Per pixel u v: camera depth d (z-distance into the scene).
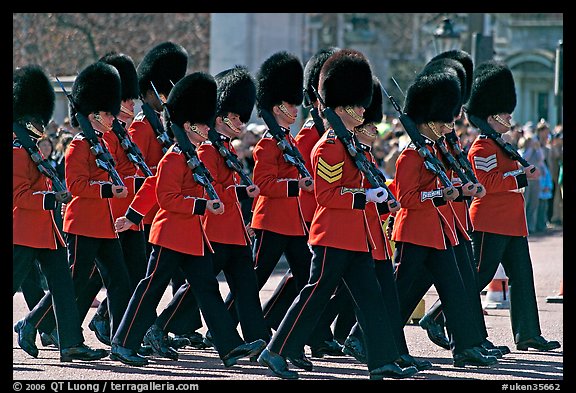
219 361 44.50
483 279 47.59
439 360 45.19
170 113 43.28
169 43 51.75
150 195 43.94
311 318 40.47
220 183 43.69
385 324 40.44
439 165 42.75
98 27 139.38
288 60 46.59
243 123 45.75
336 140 40.34
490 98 48.09
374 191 39.97
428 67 46.44
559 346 47.94
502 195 47.47
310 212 46.72
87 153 43.97
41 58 135.50
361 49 184.25
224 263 43.62
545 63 168.25
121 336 42.81
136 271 46.25
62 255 43.31
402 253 43.25
